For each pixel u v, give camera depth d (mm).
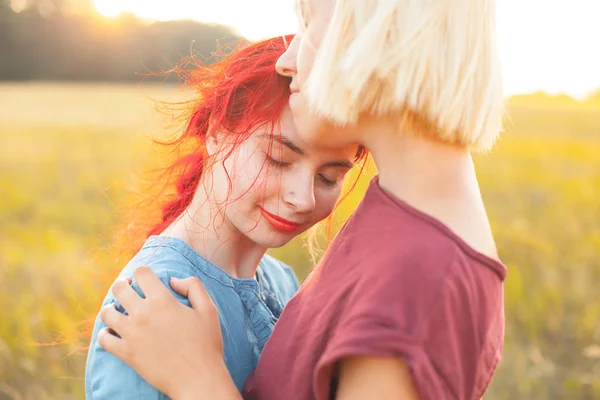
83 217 7898
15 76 69688
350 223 1235
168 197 1854
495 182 11578
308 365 1169
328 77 1102
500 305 1185
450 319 1068
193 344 1231
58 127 22500
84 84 68625
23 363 3637
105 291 2152
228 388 1222
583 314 4680
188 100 1651
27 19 71500
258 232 1430
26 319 4129
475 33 1090
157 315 1241
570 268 5699
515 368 3797
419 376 1027
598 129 26859
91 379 1332
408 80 1065
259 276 1720
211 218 1488
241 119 1426
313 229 1887
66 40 69938
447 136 1113
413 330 1046
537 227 7340
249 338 1473
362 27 1082
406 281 1068
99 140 17984
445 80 1076
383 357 1041
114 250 2051
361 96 1107
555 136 23312
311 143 1269
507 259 5883
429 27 1060
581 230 7363
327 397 1123
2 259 5434
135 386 1254
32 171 12070
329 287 1187
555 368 3939
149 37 41438
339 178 1436
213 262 1504
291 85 1275
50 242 6152
